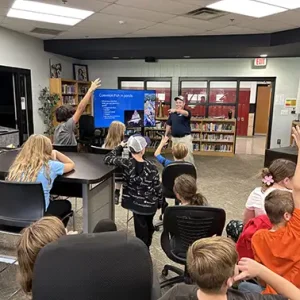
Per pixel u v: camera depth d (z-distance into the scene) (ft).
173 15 15.40
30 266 3.63
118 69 28.99
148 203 8.29
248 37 19.83
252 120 42.50
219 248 3.40
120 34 20.56
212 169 21.68
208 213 6.57
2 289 7.50
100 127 24.09
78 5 13.96
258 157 26.53
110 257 3.37
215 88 28.78
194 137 27.78
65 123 12.26
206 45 20.62
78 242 3.36
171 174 10.39
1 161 8.95
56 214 7.76
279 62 26.23
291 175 6.70
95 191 8.32
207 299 3.32
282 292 3.70
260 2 13.12
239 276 3.72
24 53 20.94
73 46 22.74
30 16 16.02
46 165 7.25
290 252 4.74
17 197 6.90
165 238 7.29
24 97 21.63
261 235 5.06
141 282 3.46
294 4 13.37
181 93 28.63
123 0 13.09
